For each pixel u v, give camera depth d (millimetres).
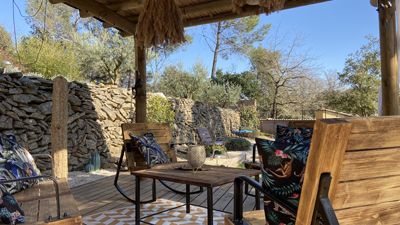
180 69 13086
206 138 7621
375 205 943
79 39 9969
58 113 3002
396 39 2947
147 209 2936
